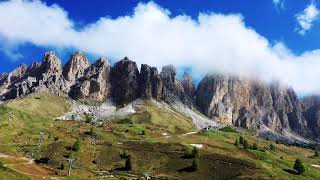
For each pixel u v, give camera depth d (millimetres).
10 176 147500
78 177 195000
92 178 197625
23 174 160500
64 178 186750
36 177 175375
